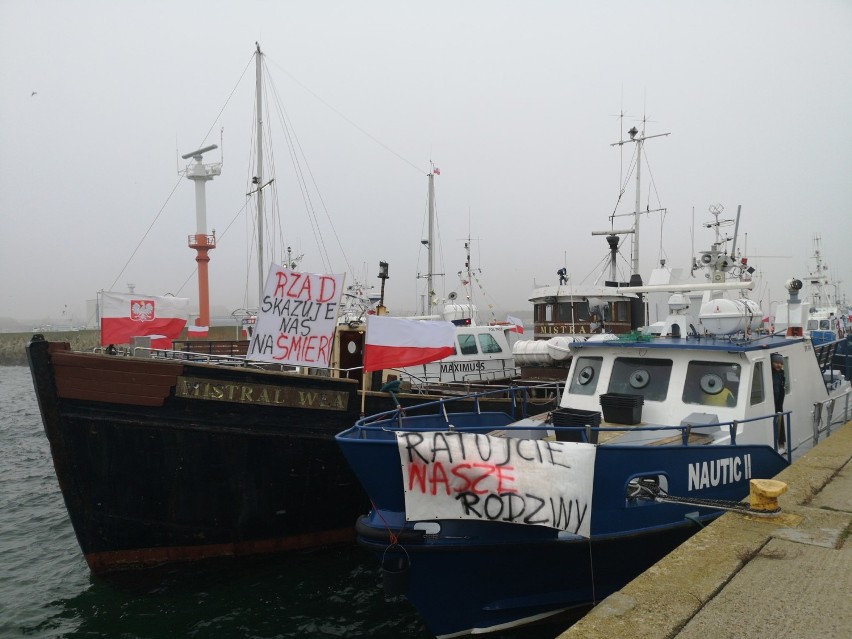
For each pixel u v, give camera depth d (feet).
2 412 122.83
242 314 81.30
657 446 25.48
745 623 14.64
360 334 48.03
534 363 49.42
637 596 16.17
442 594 25.52
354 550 40.57
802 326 39.75
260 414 37.14
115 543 35.94
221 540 37.52
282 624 31.19
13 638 30.12
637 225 71.41
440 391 51.78
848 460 28.30
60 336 252.62
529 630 27.89
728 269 42.22
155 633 30.45
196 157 159.02
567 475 22.54
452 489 22.74
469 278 87.51
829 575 16.84
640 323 64.75
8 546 43.65
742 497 28.63
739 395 29.71
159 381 35.12
